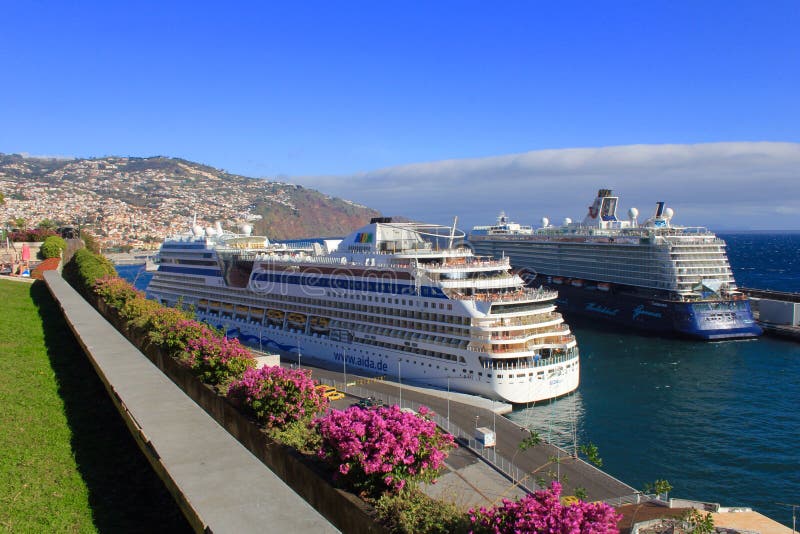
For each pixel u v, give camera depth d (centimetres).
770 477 4528
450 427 4747
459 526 1628
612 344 9156
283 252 8556
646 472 4606
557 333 5966
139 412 2384
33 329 4800
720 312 9469
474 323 5653
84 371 3738
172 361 3725
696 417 5791
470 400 5509
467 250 6819
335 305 6981
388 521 1747
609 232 12100
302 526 1509
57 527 1914
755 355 8350
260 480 1778
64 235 13350
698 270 10006
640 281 10588
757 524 3312
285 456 2280
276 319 7762
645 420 5694
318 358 7125
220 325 8581
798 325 9812
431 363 5966
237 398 2780
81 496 2142
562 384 5897
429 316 6031
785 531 3238
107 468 2398
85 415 2955
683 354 8450
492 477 3844
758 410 6000
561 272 12706
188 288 9412
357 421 2014
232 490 1709
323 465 2128
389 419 2052
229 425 2850
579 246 12144
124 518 2036
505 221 16812
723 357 8244
